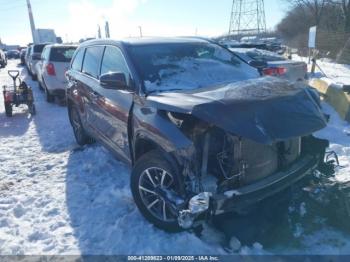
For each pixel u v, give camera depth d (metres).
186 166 3.04
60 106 11.08
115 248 3.30
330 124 6.89
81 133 6.36
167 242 3.30
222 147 3.10
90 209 4.06
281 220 3.36
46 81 11.04
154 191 3.37
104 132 4.77
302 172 3.41
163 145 3.17
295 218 3.45
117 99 4.15
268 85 3.57
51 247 3.41
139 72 3.89
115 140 4.41
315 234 3.30
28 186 4.85
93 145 6.46
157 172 3.39
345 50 23.47
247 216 3.38
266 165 3.21
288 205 3.47
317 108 3.42
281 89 3.47
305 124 3.12
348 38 25.33
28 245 3.47
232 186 3.06
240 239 3.23
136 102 3.74
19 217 4.02
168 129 3.15
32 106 9.79
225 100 3.07
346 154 5.31
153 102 3.40
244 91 3.34
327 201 3.55
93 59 5.32
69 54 11.07
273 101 3.16
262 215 3.37
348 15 37.16
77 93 5.82
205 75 4.07
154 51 4.27
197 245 3.21
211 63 4.35
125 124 3.95
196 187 3.01
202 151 3.08
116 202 4.14
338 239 3.23
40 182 4.97
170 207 3.19
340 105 7.52
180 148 3.01
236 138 3.00
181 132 3.09
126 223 3.63
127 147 4.08
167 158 3.19
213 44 4.88
